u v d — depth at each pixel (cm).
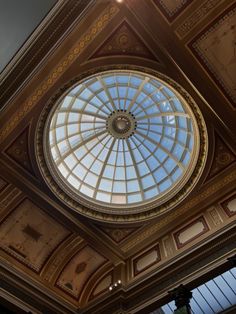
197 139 1124
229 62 882
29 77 880
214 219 1129
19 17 483
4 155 1067
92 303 1245
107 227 1285
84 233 1286
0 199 1170
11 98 914
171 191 1238
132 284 1171
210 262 1017
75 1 775
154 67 930
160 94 1330
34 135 1067
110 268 1371
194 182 1169
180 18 817
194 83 928
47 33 806
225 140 1067
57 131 1339
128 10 820
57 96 1006
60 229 1286
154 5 805
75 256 1359
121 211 1286
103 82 1338
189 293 1029
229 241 1017
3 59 521
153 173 1433
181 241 1173
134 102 1409
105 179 1459
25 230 1260
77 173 1406
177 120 1342
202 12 807
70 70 925
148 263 1220
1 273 1133
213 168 1132
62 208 1227
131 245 1312
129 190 1442
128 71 960
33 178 1140
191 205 1204
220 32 836
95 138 1469
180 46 860
